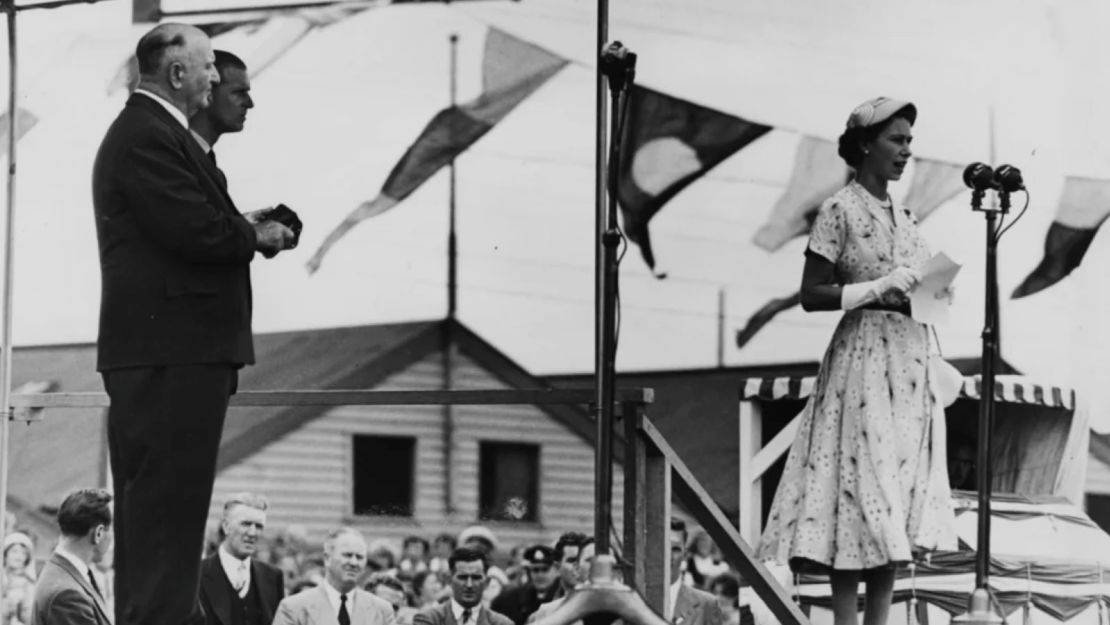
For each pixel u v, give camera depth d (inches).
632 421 363.9
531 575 631.2
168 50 332.2
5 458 402.9
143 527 324.8
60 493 861.8
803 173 831.1
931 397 375.6
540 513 1039.6
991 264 360.2
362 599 531.2
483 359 916.0
